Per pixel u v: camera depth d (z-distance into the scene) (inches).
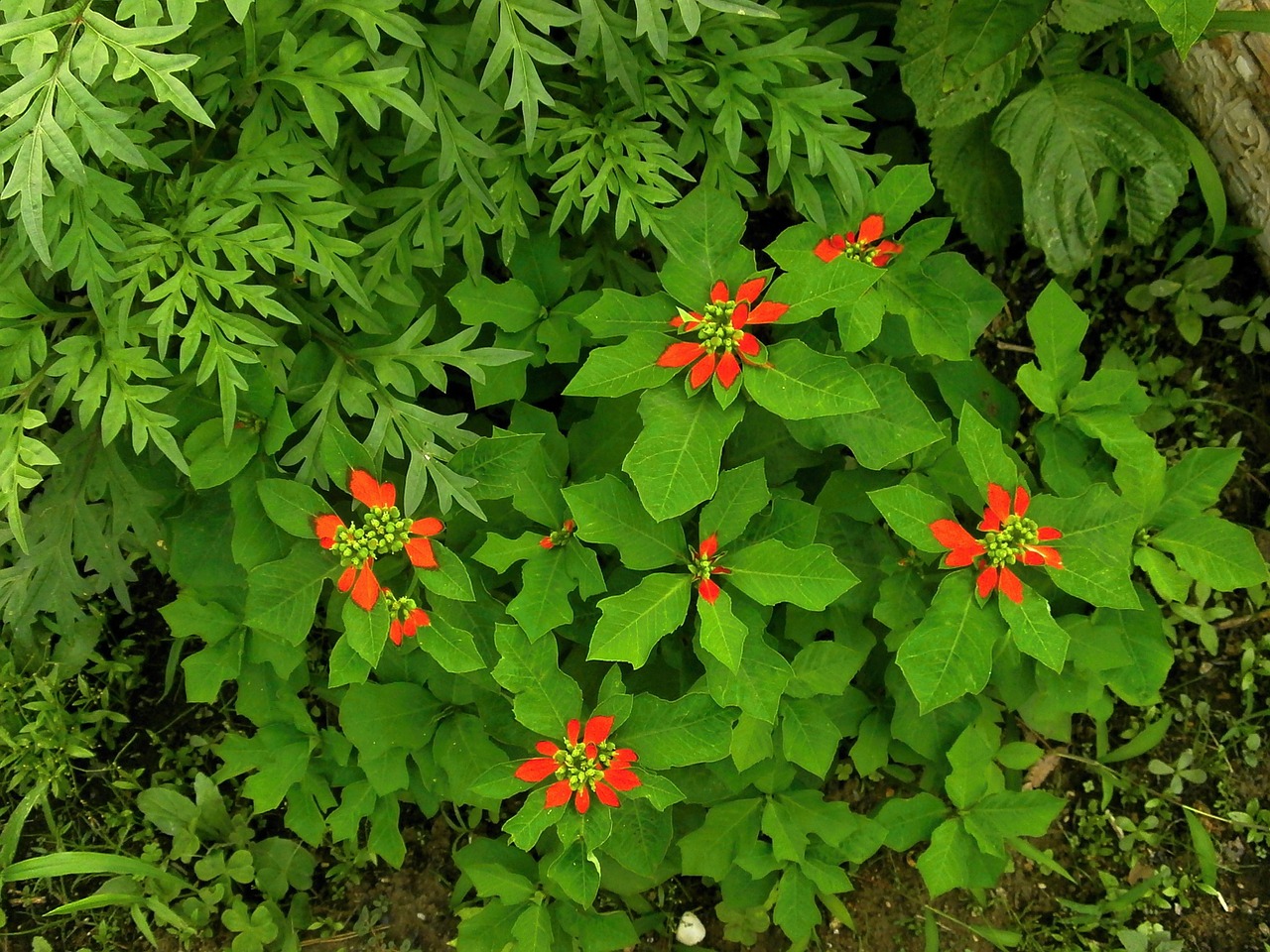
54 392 29.9
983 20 33.0
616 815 30.3
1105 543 28.4
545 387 33.9
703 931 35.0
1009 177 37.0
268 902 34.4
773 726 30.8
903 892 35.8
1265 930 35.3
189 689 31.4
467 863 32.4
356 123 31.1
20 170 25.1
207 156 30.9
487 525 30.9
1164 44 35.7
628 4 31.1
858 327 28.4
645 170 30.1
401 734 31.1
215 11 27.7
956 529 28.3
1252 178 36.3
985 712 34.1
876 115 38.0
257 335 27.6
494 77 27.2
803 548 27.6
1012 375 38.5
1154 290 37.6
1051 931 35.3
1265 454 37.9
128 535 33.8
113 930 34.9
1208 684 37.1
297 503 27.9
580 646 32.2
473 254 30.4
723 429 27.0
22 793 35.7
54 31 25.6
